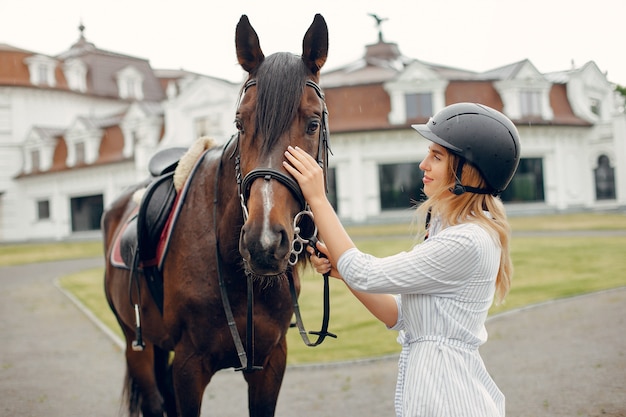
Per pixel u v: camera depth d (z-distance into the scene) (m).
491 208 2.02
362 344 7.00
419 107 27.95
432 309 1.95
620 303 8.04
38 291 13.40
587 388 4.75
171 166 3.36
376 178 27.83
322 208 2.02
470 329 1.94
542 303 8.40
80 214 35.94
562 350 5.99
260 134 2.15
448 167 2.02
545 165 28.62
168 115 30.59
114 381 5.97
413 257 1.92
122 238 3.41
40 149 37.47
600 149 29.31
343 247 1.98
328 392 5.28
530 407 4.44
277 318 2.70
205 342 2.66
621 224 20.73
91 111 42.44
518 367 5.54
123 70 44.41
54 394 5.49
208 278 2.63
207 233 2.69
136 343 3.19
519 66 28.61
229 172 2.64
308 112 2.19
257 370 2.64
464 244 1.88
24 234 38.47
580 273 10.85
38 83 39.81
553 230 20.08
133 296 3.27
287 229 2.04
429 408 1.86
